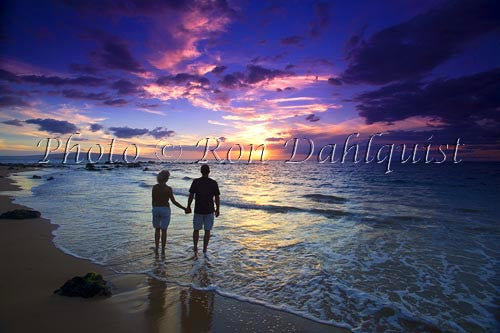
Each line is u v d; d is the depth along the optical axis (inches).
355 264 255.9
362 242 325.7
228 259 262.5
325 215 484.1
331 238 342.3
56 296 178.7
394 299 190.7
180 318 159.0
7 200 580.7
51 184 925.2
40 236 321.7
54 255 260.4
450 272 238.8
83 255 262.1
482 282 219.1
